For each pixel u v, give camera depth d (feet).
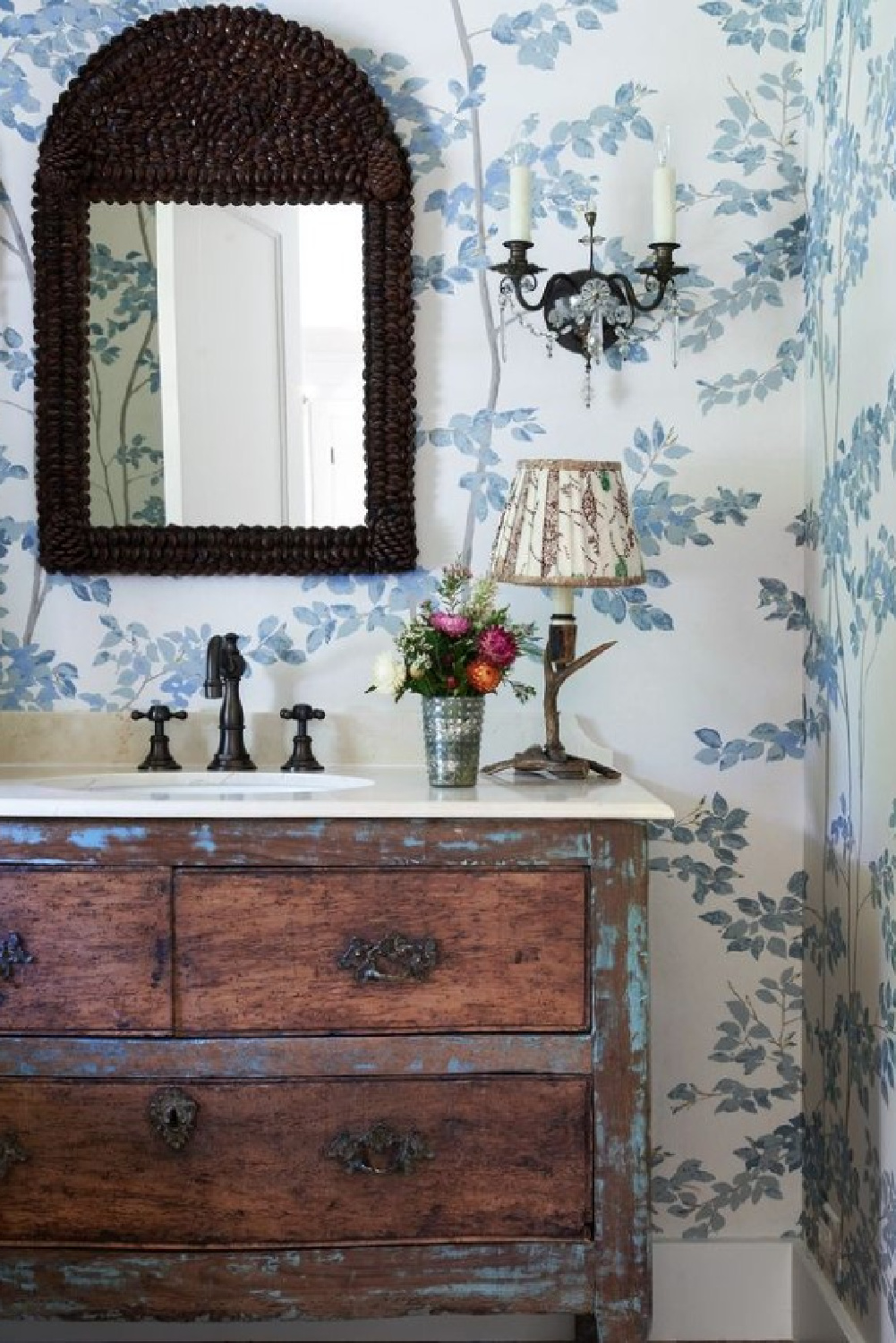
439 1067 6.77
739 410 8.55
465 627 7.34
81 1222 6.83
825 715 8.11
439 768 7.37
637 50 8.52
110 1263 6.82
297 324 8.42
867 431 7.22
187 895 6.77
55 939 6.80
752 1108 8.67
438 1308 6.81
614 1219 6.78
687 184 8.54
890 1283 6.90
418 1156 6.77
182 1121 6.76
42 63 8.44
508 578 7.57
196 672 8.55
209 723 8.48
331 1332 8.38
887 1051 6.95
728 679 8.60
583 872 6.77
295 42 8.30
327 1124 6.79
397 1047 6.77
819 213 8.16
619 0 8.51
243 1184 6.81
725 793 8.63
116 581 8.52
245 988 6.78
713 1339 8.60
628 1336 6.80
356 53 8.48
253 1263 6.81
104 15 8.43
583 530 7.48
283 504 8.44
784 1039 8.67
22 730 8.46
